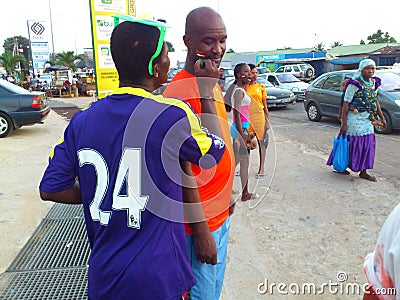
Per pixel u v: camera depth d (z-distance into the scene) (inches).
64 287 111.3
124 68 56.1
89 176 55.4
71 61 1349.7
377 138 316.2
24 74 1238.3
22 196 186.5
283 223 152.4
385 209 163.6
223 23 68.2
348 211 162.6
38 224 154.5
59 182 58.2
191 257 68.0
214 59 68.4
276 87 563.5
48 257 128.1
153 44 55.0
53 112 554.6
